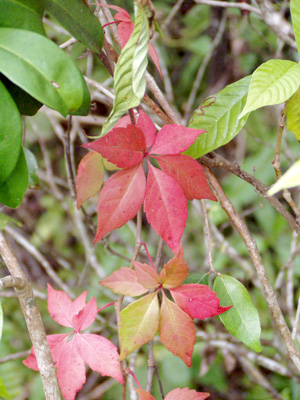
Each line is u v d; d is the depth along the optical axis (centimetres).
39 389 104
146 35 33
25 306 40
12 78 33
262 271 50
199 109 47
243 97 47
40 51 34
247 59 109
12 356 81
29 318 40
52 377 41
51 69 34
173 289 44
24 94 41
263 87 38
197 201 90
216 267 104
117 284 45
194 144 47
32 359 45
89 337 45
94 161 50
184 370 102
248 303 47
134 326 43
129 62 34
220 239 92
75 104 35
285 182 22
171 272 43
